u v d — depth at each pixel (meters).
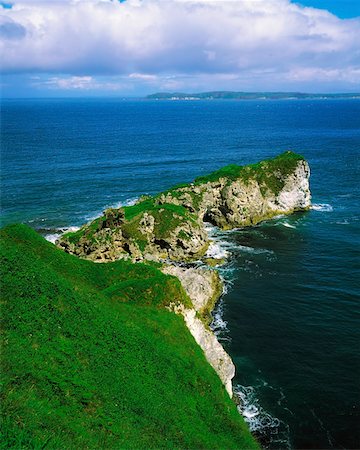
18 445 19.14
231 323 53.62
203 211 91.44
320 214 98.81
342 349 47.75
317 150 181.25
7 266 34.28
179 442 27.23
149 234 74.25
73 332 31.28
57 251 51.34
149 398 29.27
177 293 45.25
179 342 38.81
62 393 24.77
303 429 36.50
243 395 40.69
